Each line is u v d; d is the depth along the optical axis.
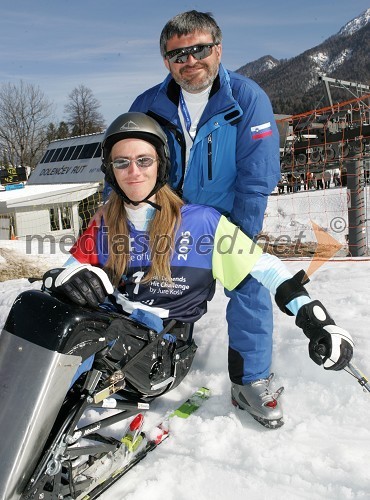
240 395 2.38
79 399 1.76
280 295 2.00
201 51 2.30
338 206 15.59
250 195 2.42
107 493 1.87
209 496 1.85
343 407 2.35
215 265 2.16
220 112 2.37
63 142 33.06
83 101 65.44
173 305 2.20
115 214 2.21
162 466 2.01
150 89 2.72
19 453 1.54
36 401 1.58
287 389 2.57
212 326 3.28
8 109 57.72
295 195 17.91
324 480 1.89
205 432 2.23
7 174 31.81
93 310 1.79
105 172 2.19
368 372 2.50
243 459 2.06
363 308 3.42
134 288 2.22
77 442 1.83
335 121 9.84
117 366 1.97
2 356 1.67
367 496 1.77
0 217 21.08
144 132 2.05
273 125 2.40
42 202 21.45
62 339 1.62
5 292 5.35
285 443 2.15
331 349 1.79
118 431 2.27
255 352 2.37
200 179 2.49
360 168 7.87
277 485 1.88
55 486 1.64
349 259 5.96
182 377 2.38
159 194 2.16
